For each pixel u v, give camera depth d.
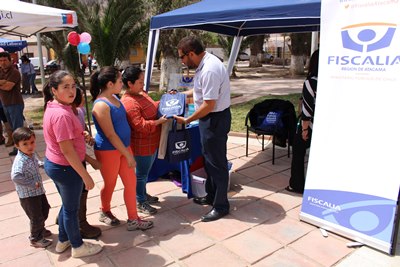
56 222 3.47
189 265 2.78
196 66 3.21
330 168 3.21
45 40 17.72
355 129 3.02
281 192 4.16
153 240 3.15
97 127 2.94
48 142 2.53
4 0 5.84
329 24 3.10
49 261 2.87
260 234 3.22
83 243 2.92
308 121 3.78
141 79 3.20
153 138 3.37
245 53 38.22
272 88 14.83
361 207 2.99
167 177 4.64
